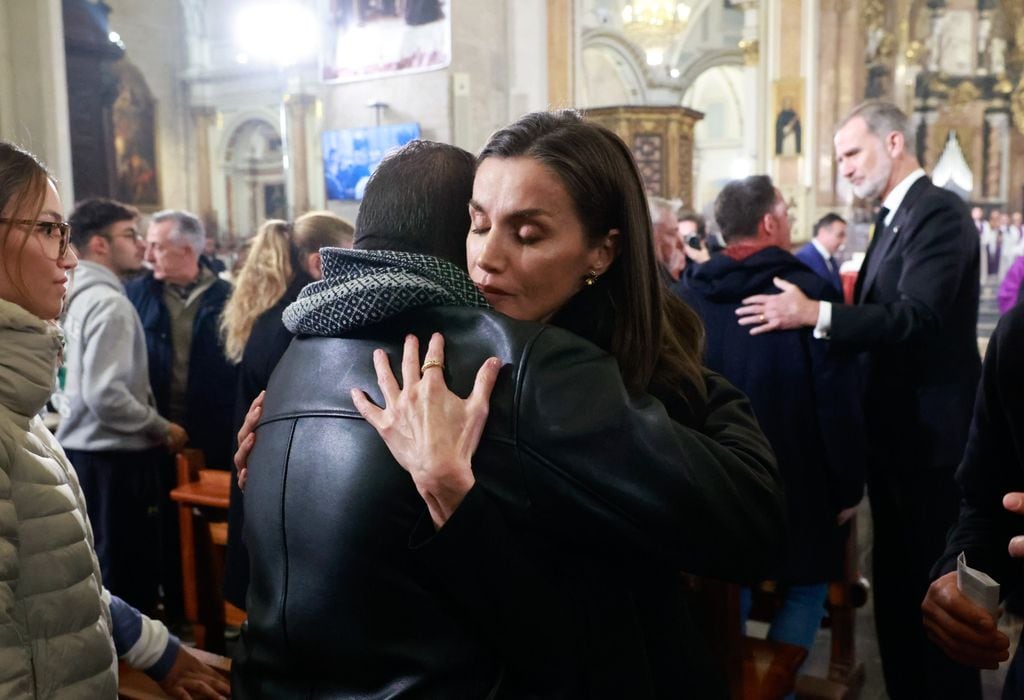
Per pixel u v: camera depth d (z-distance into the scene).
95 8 13.77
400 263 1.00
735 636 1.88
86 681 1.14
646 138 15.70
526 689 0.93
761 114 15.69
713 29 21.66
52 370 1.15
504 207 1.00
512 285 1.02
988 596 1.21
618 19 19.14
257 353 2.32
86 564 1.15
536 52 8.38
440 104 7.97
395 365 0.95
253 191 17.33
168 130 15.98
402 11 7.97
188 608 2.78
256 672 0.97
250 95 16.44
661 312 1.09
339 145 8.36
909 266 2.53
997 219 17.08
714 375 1.22
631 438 0.89
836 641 2.91
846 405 2.39
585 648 0.95
